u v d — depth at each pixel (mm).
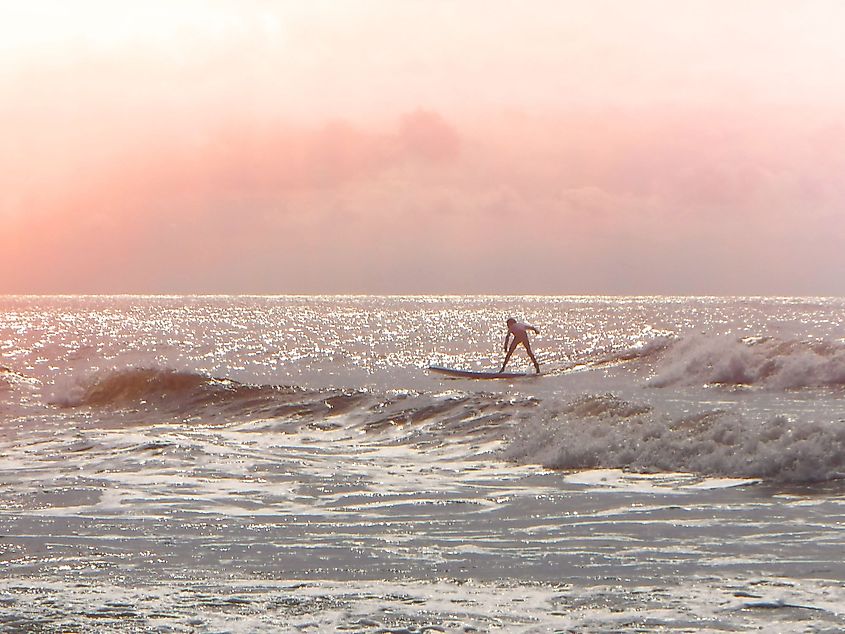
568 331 184125
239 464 34844
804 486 27141
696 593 16281
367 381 74188
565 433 35531
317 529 23531
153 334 182875
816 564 18406
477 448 37438
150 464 35000
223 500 27938
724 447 30828
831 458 28344
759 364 59438
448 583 17484
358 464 34844
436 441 39781
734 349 62781
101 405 59469
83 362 109688
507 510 25578
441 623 14719
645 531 22281
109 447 39812
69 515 25750
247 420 50219
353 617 15070
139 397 59562
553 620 14820
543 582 17453
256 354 123938
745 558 19156
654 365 71375
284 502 27594
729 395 52781
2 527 24125
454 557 20000
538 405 43281
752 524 22625
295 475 32406
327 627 14531
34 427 49781
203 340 161750
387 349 133000
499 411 43469
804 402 47406
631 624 14555
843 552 19438
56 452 39094
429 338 166125
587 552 20172
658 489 27828
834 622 14375
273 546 21438
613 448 33000
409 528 23531
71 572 18875
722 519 23359
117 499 28188
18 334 182000
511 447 36000
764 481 28094
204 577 18219
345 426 45750
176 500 27953
